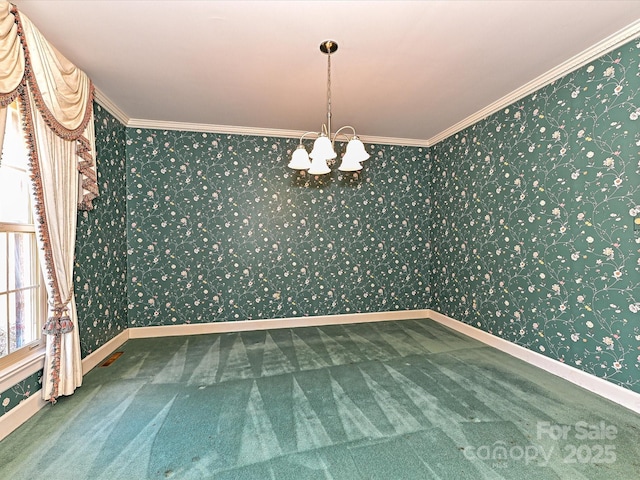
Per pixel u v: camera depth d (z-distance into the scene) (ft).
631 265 6.63
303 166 7.09
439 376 8.18
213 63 7.58
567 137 7.91
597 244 7.29
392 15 5.95
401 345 10.57
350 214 13.35
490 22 6.20
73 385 7.00
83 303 8.41
